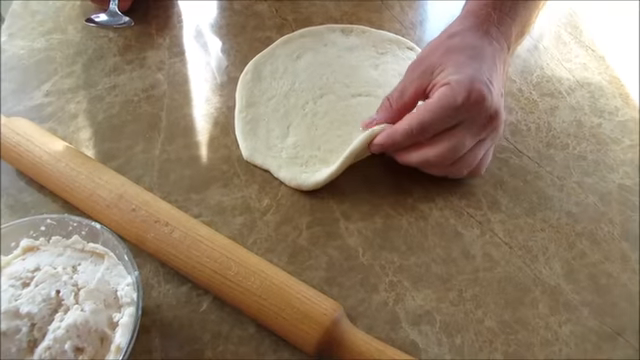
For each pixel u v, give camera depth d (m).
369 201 0.81
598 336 0.70
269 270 0.68
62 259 0.68
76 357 0.61
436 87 0.79
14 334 0.61
